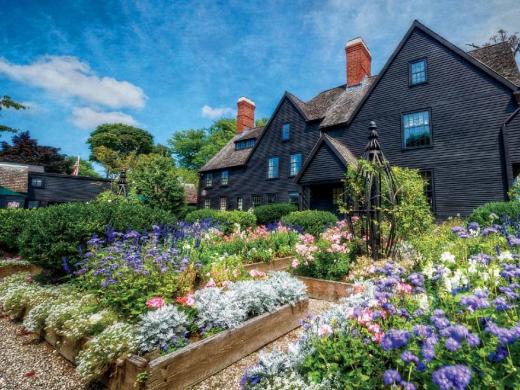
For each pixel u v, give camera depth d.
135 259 3.88
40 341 3.60
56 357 3.22
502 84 11.03
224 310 3.21
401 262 5.00
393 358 1.90
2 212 9.16
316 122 18.41
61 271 5.21
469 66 11.88
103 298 3.60
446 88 12.38
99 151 34.34
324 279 5.39
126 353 2.54
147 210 6.42
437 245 5.14
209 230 8.97
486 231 4.54
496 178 10.74
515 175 11.50
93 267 4.22
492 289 2.74
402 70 13.77
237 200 23.00
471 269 2.97
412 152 12.91
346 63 18.44
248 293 3.68
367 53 18.48
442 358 1.79
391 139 13.67
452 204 11.59
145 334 2.78
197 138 48.34
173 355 2.53
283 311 3.85
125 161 32.69
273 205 16.77
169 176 17.48
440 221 11.75
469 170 11.38
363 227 6.03
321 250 5.69
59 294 4.16
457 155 11.73
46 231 4.93
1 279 6.31
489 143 11.05
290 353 2.44
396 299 2.71
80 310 3.35
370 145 5.98
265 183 20.97
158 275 3.87
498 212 7.89
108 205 5.96
